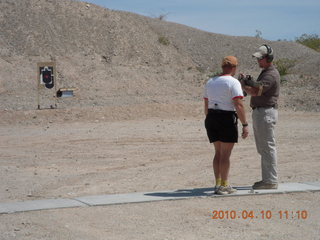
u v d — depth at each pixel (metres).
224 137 9.03
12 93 28.81
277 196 9.30
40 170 12.46
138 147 16.05
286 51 48.19
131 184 10.70
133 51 40.19
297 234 7.21
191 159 13.96
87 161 13.72
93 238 7.02
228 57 9.15
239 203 8.82
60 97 27.17
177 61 42.06
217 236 7.11
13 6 40.66
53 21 40.22
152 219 7.90
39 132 19.39
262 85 9.27
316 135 18.52
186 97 28.97
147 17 49.25
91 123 21.72
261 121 9.48
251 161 13.52
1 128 20.55
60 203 8.81
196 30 50.09
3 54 34.50
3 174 11.91
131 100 27.20
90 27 41.12
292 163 13.18
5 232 7.25
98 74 33.12
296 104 27.45
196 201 8.96
